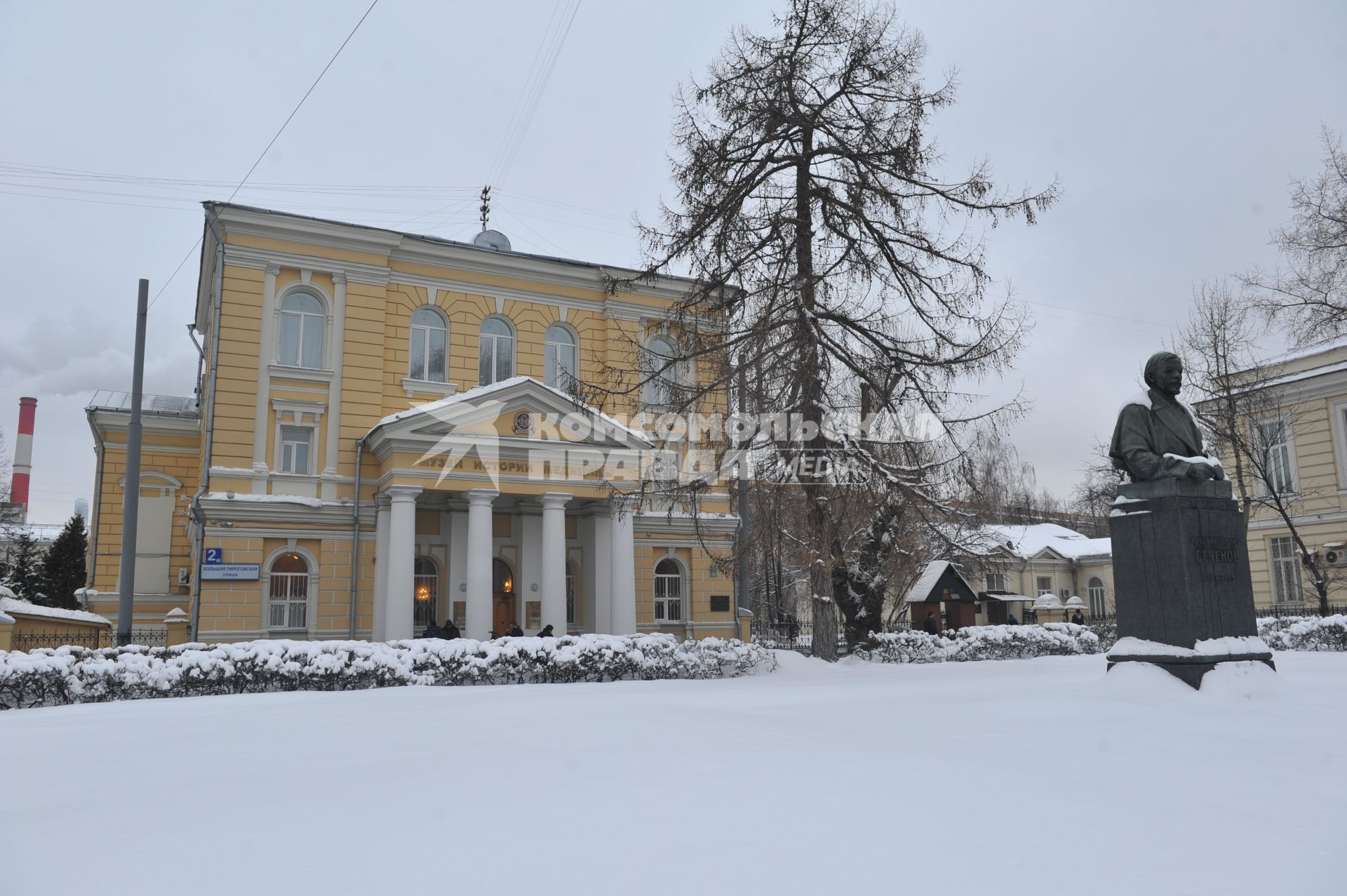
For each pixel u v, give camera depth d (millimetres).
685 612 29641
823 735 7941
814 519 18781
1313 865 3980
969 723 8695
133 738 9148
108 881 3943
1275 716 8617
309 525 24531
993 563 27891
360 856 4215
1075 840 4359
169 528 30344
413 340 27000
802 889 3650
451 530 26266
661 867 3955
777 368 18500
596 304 29234
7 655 13445
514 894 3635
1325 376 30109
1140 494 10734
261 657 15180
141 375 18469
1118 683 10148
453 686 16172
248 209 24594
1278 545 31719
